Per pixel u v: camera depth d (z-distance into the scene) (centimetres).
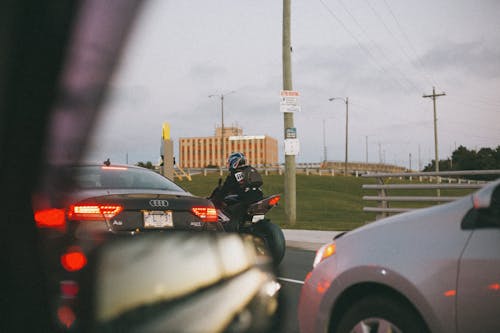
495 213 353
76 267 559
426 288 357
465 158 14238
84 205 595
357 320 388
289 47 1917
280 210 3091
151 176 739
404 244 378
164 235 625
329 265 411
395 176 1330
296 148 1858
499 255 340
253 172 882
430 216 382
